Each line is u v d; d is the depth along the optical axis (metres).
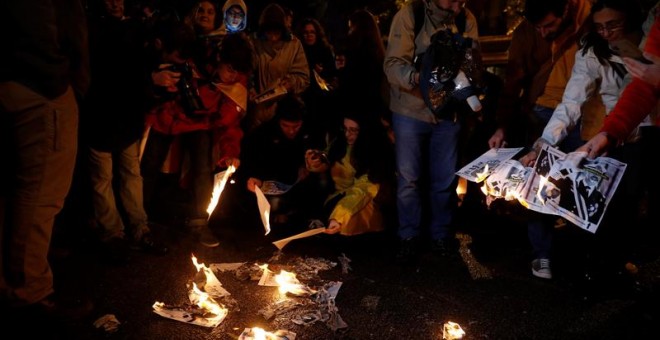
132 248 4.14
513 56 3.99
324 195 4.74
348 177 4.57
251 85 5.04
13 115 2.70
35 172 2.80
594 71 3.23
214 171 4.41
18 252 2.87
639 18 2.95
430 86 3.71
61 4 2.81
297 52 5.27
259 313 3.23
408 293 3.59
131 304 3.31
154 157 4.49
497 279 3.85
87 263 3.86
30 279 2.93
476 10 6.56
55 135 2.82
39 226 2.90
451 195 4.28
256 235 4.62
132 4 5.36
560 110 3.29
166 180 5.71
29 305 2.98
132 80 3.80
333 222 4.19
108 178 3.96
